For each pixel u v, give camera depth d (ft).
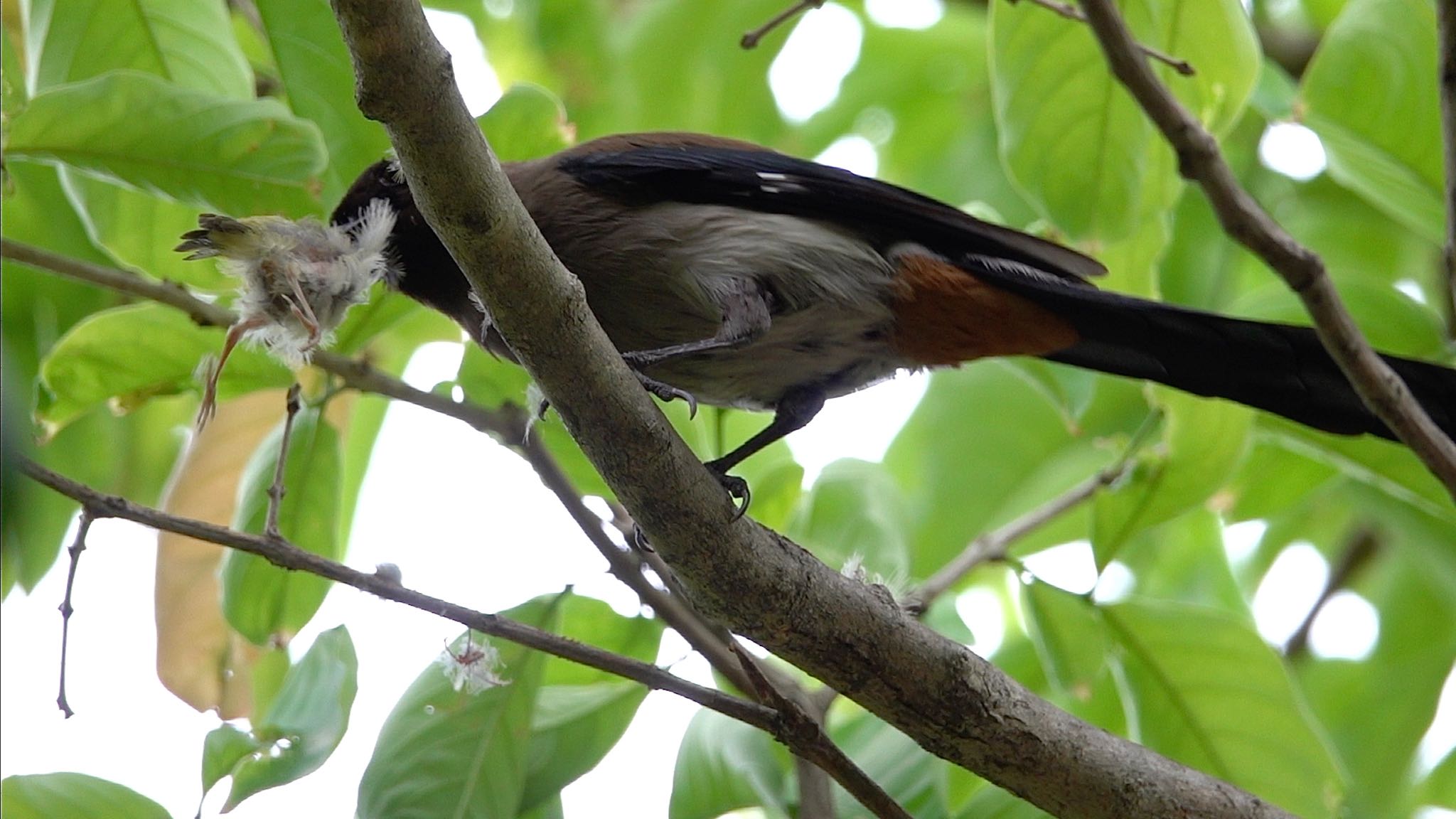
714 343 25.29
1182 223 38.83
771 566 20.67
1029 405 38.22
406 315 27.40
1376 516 35.37
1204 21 27.09
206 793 22.62
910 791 26.61
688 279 26.03
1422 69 29.27
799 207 26.76
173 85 24.80
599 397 19.62
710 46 41.81
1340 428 26.32
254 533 27.12
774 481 30.04
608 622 27.17
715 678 27.78
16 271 33.71
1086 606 27.20
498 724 24.49
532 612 24.91
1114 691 32.89
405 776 24.13
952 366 28.30
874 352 27.68
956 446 38.22
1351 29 29.60
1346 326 22.65
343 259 24.20
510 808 24.20
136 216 28.12
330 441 27.02
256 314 23.43
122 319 26.73
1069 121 28.19
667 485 20.08
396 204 26.45
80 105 24.52
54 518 32.45
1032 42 27.78
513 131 28.04
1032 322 26.91
